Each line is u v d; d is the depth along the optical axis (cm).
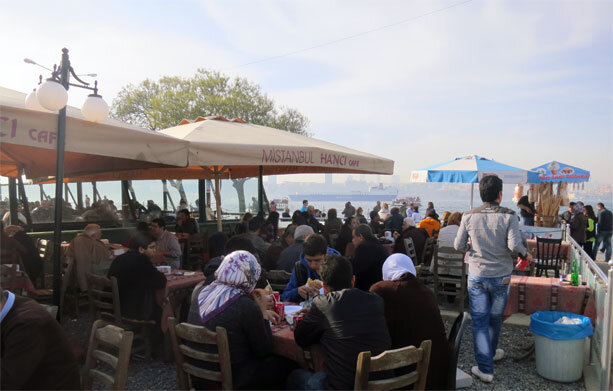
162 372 418
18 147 622
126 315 443
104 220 966
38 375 213
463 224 416
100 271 585
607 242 1335
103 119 360
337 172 924
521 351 488
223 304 279
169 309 442
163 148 412
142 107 2744
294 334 279
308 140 729
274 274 492
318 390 258
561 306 467
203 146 453
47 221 916
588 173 1307
